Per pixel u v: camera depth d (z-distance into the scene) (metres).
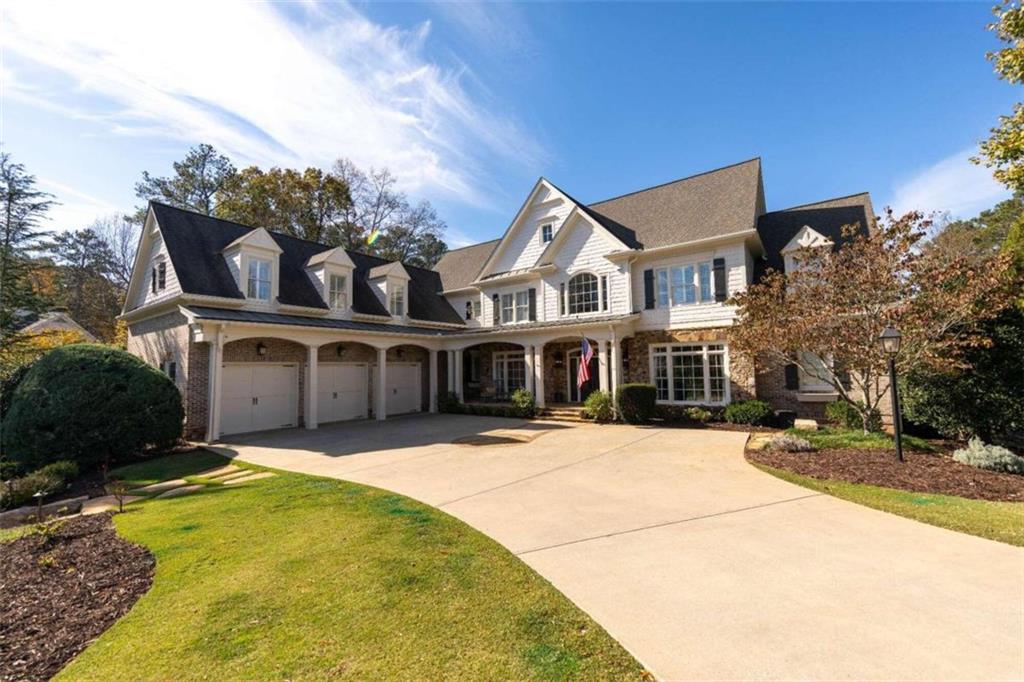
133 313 17.20
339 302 19.22
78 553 5.30
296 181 29.52
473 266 26.05
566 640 3.19
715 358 15.98
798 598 3.72
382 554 4.82
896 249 9.48
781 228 17.25
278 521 6.11
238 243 15.95
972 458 7.89
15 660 3.24
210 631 3.44
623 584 4.05
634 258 17.67
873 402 12.43
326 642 3.23
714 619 3.43
